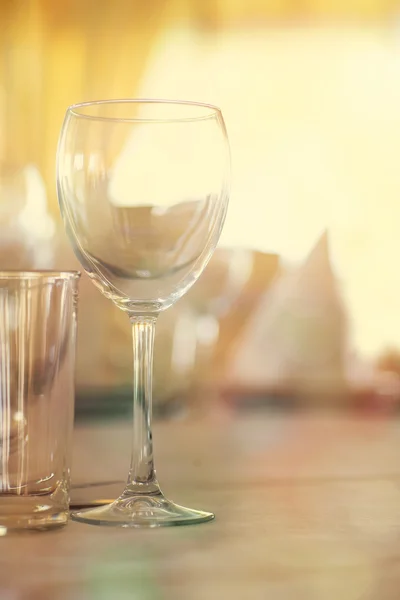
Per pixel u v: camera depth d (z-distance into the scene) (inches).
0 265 89.5
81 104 29.0
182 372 67.3
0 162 97.5
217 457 40.9
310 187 106.0
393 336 103.8
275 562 25.1
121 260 28.8
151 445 30.1
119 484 34.6
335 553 25.9
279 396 94.6
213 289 91.1
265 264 95.5
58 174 29.1
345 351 100.8
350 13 106.0
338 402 98.0
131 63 102.7
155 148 28.8
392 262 106.5
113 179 28.7
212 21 104.2
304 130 105.9
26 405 27.6
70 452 28.3
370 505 31.3
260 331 96.2
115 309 89.0
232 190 105.0
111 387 69.5
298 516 29.8
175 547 26.3
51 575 24.0
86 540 26.8
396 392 74.9
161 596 22.8
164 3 102.8
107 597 22.7
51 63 100.8
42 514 27.7
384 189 106.5
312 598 22.7
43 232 91.4
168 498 32.3
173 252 28.9
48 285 27.6
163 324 64.2
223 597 22.7
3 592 22.9
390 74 106.7
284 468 38.2
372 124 107.2
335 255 105.3
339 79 106.3
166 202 28.8
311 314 100.1
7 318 27.4
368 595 22.9
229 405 91.0
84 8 101.3
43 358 27.6
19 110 99.7
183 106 29.1
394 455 41.4
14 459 27.5
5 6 99.8
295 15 105.5
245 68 105.0
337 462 39.6
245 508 30.8
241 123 105.3
